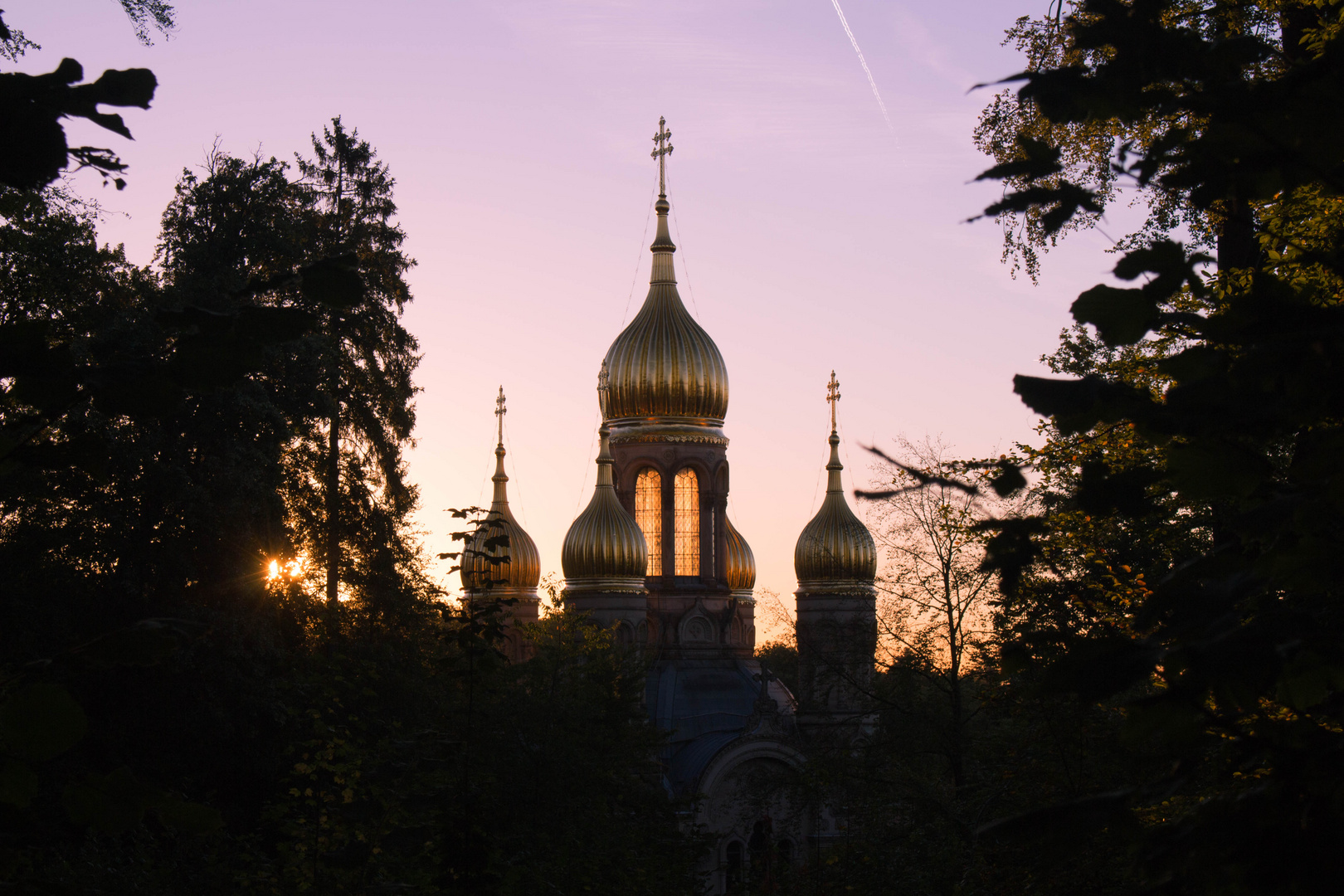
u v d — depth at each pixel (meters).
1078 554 17.44
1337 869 4.30
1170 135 4.80
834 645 41.44
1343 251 5.02
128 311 33.59
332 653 38.75
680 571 79.62
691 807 58.84
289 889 19.48
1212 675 4.28
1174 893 4.70
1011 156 24.81
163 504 34.28
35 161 4.93
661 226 82.44
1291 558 4.61
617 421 80.56
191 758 34.94
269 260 41.56
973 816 26.83
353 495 45.88
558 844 30.05
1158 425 4.59
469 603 20.06
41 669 5.30
